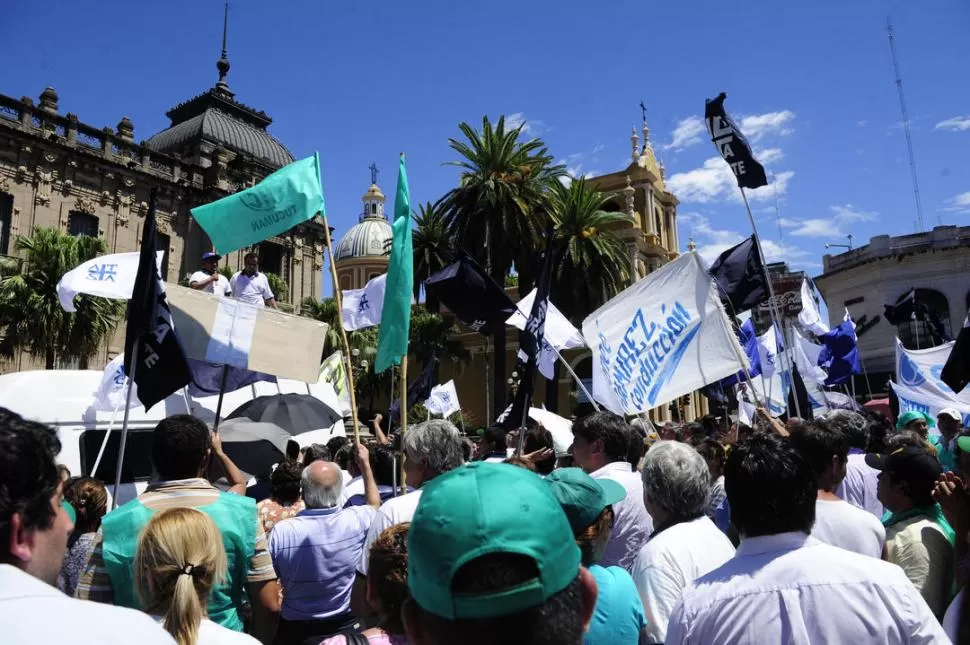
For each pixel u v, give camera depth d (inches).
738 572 90.6
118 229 1332.4
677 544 115.3
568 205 1254.9
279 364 259.0
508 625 51.9
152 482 137.0
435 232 1295.5
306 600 166.7
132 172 1359.5
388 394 1700.3
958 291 1898.4
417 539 56.3
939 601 126.0
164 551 99.5
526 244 1150.3
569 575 55.6
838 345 538.6
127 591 122.4
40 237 909.8
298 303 1616.6
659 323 274.7
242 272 421.1
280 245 1604.3
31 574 61.6
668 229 2182.6
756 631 84.7
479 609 51.3
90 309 895.7
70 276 302.7
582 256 1206.3
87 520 165.5
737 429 354.0
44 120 1234.6
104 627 54.9
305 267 1657.2
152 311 205.0
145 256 207.2
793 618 83.9
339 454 284.0
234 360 251.3
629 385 276.7
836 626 82.4
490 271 1146.7
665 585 111.4
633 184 2021.4
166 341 207.2
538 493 57.6
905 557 130.0
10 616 52.3
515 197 1114.7
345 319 454.6
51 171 1240.2
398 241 233.1
